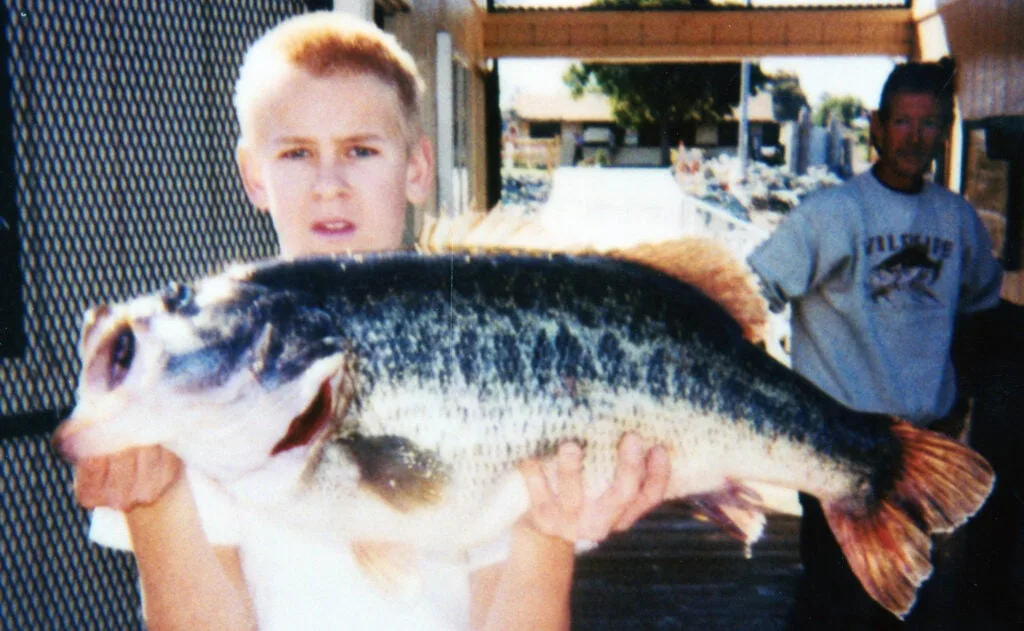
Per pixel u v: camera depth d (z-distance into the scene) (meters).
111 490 1.66
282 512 1.64
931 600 3.63
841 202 3.30
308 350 1.59
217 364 1.57
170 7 2.63
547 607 1.80
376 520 1.64
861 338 3.37
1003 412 3.71
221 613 1.73
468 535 1.67
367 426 1.62
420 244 1.77
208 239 2.73
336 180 1.81
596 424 1.71
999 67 5.01
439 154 6.38
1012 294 4.71
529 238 1.78
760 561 4.36
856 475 2.04
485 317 1.65
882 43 8.18
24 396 2.31
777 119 38.06
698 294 1.81
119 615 2.44
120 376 1.56
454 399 1.64
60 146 2.40
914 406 3.35
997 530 3.80
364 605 1.76
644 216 15.18
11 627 2.31
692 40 9.02
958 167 5.59
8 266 2.30
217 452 1.59
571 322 1.68
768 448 1.91
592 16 9.20
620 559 4.40
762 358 1.89
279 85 1.83
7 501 2.29
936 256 3.35
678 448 1.79
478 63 9.06
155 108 2.61
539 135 42.84
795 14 8.47
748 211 17.28
